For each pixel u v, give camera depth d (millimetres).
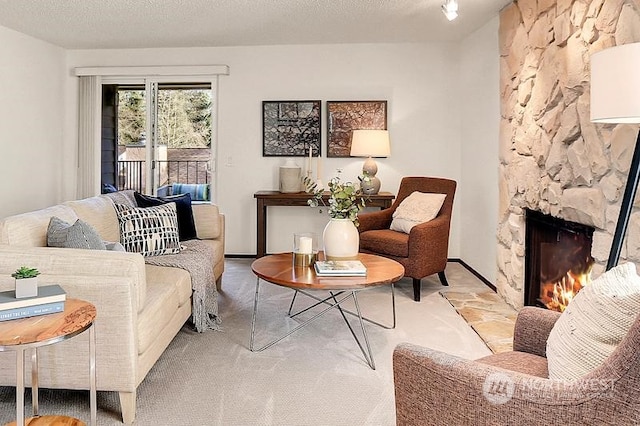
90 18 4438
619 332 1275
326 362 2742
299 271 2951
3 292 1874
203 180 5766
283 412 2189
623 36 2328
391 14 4312
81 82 5707
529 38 3516
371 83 5539
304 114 5590
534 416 1185
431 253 4035
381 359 2787
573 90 2840
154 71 5621
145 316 2229
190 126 5738
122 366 2062
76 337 2074
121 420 2104
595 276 2611
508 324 3361
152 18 4434
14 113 4914
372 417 2154
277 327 3322
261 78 5602
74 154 5809
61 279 2047
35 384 1979
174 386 2432
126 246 3283
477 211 4867
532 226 3545
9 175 4883
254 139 5660
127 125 5809
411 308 3770
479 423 1259
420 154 5562
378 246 4133
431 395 1353
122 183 5855
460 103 5469
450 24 4652
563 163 2986
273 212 5719
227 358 2787
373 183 5121
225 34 5023
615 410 1108
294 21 4543
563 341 1412
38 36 5105
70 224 2844
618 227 2068
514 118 3828
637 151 1999
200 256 3379
